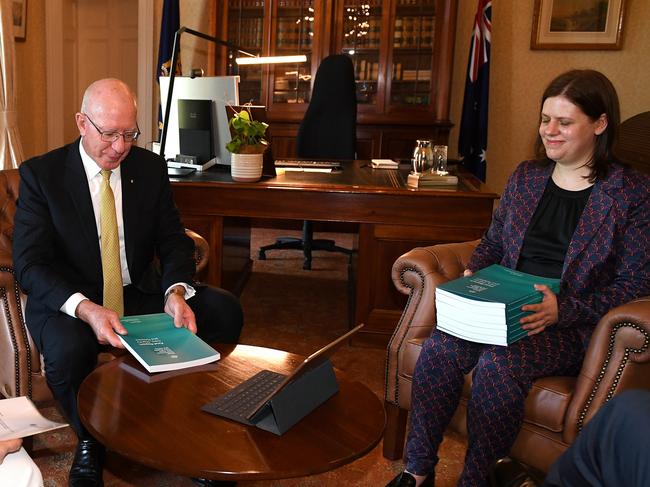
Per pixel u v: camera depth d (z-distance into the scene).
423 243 3.08
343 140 4.30
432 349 1.86
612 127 1.86
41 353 1.94
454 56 5.59
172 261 2.22
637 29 5.35
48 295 1.92
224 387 1.60
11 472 1.28
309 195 3.08
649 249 1.80
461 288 1.79
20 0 4.86
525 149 5.62
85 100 2.00
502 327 1.70
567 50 5.44
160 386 1.58
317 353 1.46
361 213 3.07
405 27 5.30
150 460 1.28
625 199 1.82
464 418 1.98
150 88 5.82
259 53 5.51
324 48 5.37
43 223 2.04
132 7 6.37
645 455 0.95
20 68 4.97
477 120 5.33
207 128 3.42
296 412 1.46
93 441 1.87
